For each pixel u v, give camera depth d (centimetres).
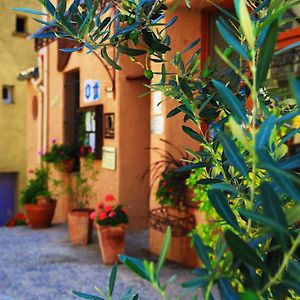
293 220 78
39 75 962
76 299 415
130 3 152
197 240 86
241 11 89
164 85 163
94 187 759
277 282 79
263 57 90
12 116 1278
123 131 695
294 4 123
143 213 709
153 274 82
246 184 144
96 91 748
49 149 898
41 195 796
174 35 519
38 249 612
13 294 431
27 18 1275
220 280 80
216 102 153
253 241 92
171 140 543
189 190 498
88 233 636
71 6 150
